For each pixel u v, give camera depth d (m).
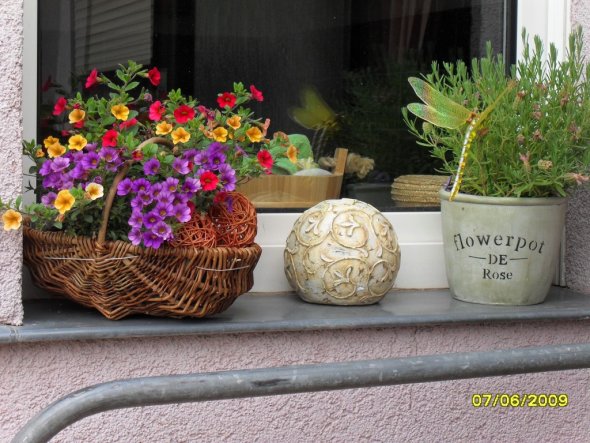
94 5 2.29
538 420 2.29
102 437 1.94
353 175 2.56
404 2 2.71
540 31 2.45
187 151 1.86
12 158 1.80
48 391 1.88
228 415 2.02
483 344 2.18
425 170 2.58
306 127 2.59
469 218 2.17
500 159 2.13
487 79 2.15
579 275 2.38
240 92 1.99
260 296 2.25
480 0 2.55
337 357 2.07
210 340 1.98
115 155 1.79
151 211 1.76
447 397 2.20
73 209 1.80
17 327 1.83
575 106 2.13
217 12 2.51
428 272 2.38
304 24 2.60
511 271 2.16
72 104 1.93
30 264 1.90
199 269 1.82
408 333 2.12
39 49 2.22
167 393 1.09
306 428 2.08
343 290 2.11
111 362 1.91
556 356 1.29
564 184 2.16
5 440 1.86
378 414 2.14
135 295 1.84
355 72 2.63
